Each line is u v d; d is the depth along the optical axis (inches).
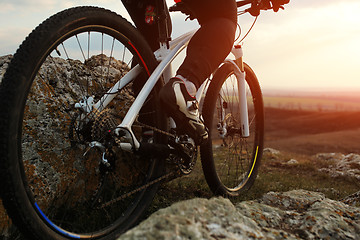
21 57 47.0
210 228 53.3
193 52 66.1
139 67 75.7
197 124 68.0
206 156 90.5
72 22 54.5
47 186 79.5
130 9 77.5
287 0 83.7
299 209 82.4
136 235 47.0
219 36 67.2
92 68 114.4
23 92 46.6
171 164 89.6
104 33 63.3
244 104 100.5
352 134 3678.6
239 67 98.3
